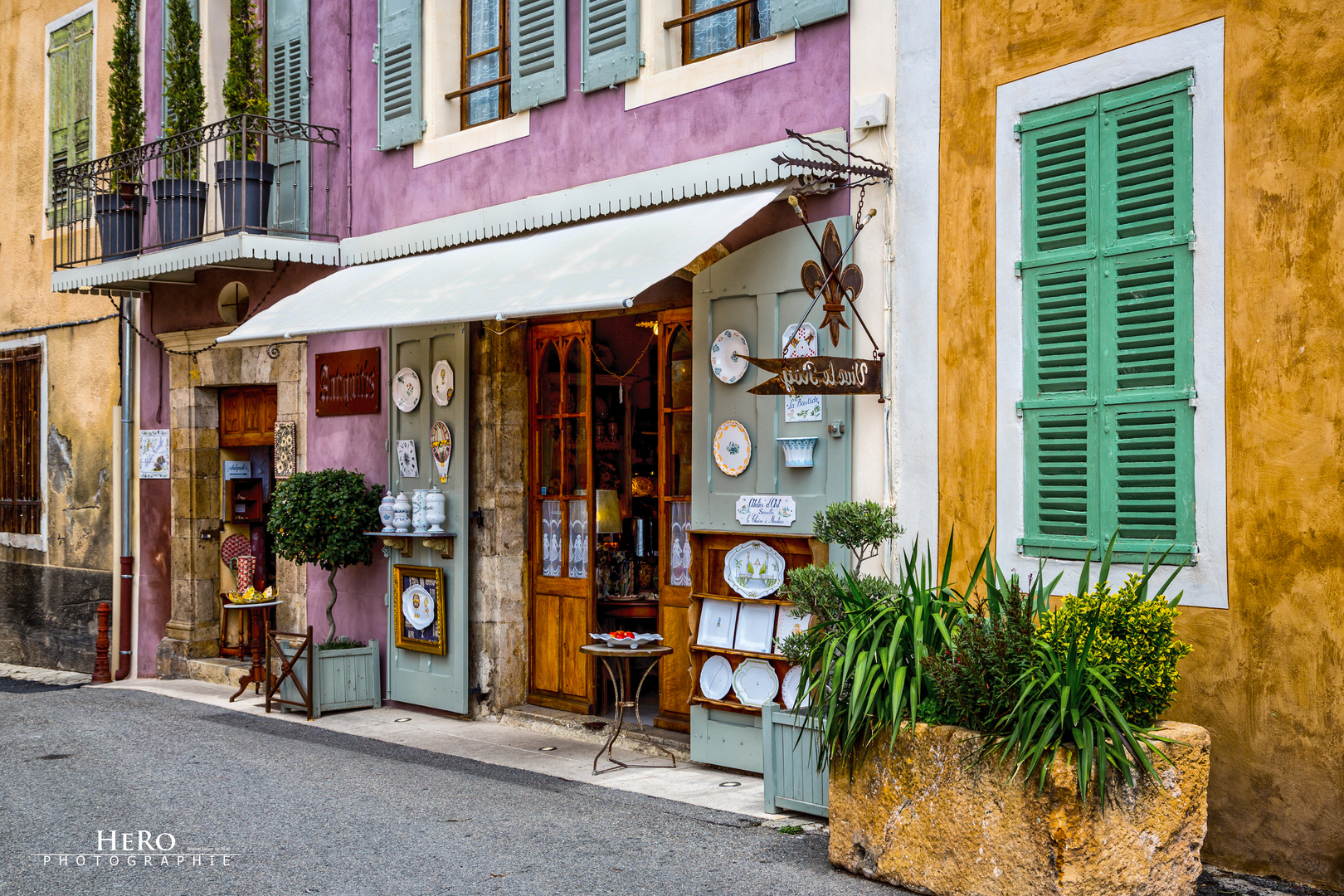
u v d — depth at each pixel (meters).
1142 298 5.28
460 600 8.72
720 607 7.00
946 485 5.99
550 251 7.45
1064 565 5.51
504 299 6.76
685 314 7.68
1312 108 4.75
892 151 6.25
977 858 4.52
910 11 6.19
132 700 10.12
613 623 8.49
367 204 9.63
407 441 9.20
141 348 12.07
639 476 8.58
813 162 5.84
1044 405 5.59
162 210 10.56
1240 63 4.96
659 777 6.91
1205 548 5.05
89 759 7.52
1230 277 4.99
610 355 8.52
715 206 6.83
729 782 6.72
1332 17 4.70
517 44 8.32
